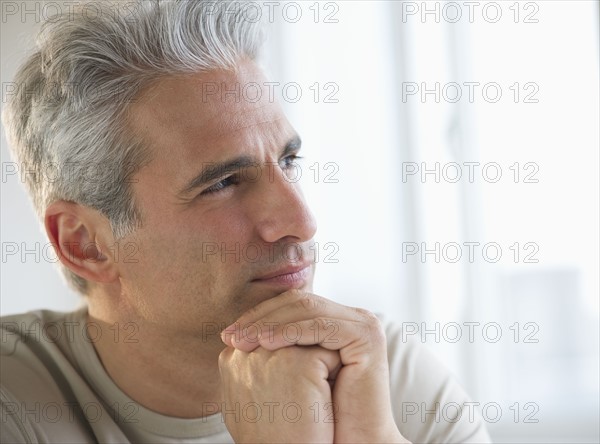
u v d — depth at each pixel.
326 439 0.90
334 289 2.46
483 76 2.38
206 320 0.98
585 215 2.35
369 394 0.90
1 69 1.84
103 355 1.07
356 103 2.45
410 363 1.25
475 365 2.42
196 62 0.96
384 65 2.44
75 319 1.12
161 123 0.95
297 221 0.93
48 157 1.04
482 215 2.40
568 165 2.35
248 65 0.99
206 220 0.95
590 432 2.35
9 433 0.98
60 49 1.01
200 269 0.97
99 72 0.98
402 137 2.44
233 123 0.94
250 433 0.91
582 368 2.37
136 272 1.00
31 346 1.13
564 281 2.38
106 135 0.98
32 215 2.16
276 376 0.90
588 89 2.32
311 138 2.44
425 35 2.41
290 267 0.95
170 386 1.05
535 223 2.38
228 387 0.92
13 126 1.11
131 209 0.98
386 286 2.46
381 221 2.46
